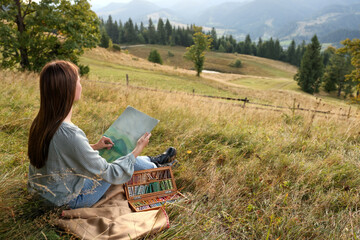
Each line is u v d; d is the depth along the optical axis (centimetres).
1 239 196
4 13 1330
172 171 322
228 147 431
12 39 1372
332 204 297
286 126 589
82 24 1547
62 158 185
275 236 240
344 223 258
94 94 830
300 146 458
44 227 207
